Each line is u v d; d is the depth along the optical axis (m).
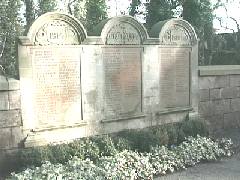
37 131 5.11
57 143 5.30
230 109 7.45
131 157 5.08
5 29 8.61
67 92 5.38
